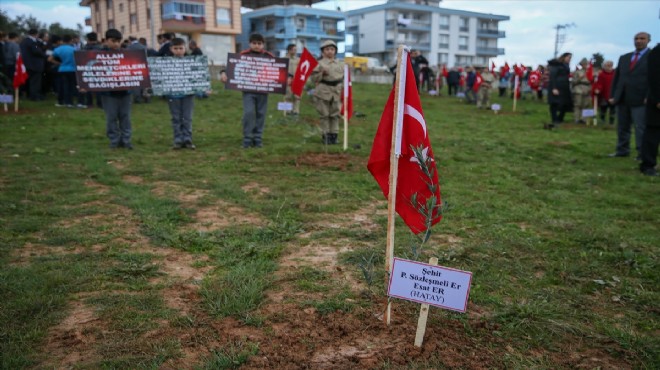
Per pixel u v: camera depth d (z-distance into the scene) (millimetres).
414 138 3125
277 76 9609
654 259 4594
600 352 3139
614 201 6770
